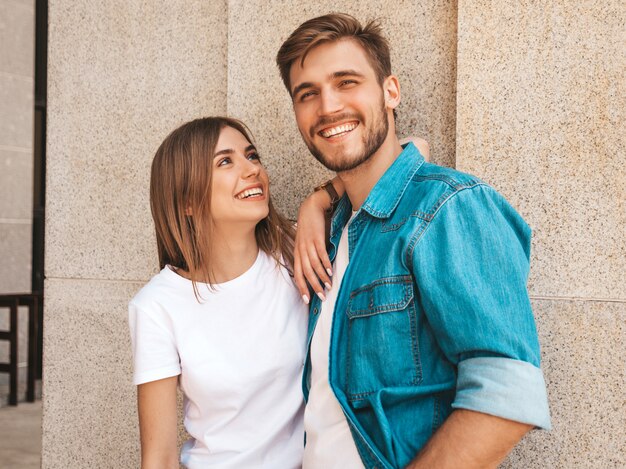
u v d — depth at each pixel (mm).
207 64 2898
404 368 1529
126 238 3145
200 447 1979
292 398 1960
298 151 2539
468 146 2064
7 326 8164
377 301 1550
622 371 1846
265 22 2605
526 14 1985
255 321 1970
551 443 1941
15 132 8461
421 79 2254
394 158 1812
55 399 3350
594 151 1889
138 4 3109
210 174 1980
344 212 1882
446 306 1433
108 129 3209
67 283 3326
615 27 1861
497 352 1374
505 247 1476
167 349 1922
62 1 3365
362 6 2375
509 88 2010
